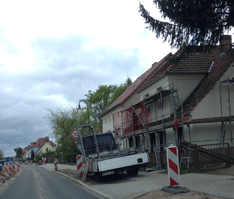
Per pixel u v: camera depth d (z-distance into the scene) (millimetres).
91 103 57062
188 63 18094
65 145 42125
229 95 14547
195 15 9023
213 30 9586
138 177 12742
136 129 20375
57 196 9547
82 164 15898
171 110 17250
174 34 9906
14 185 15211
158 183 9875
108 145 15992
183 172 11680
